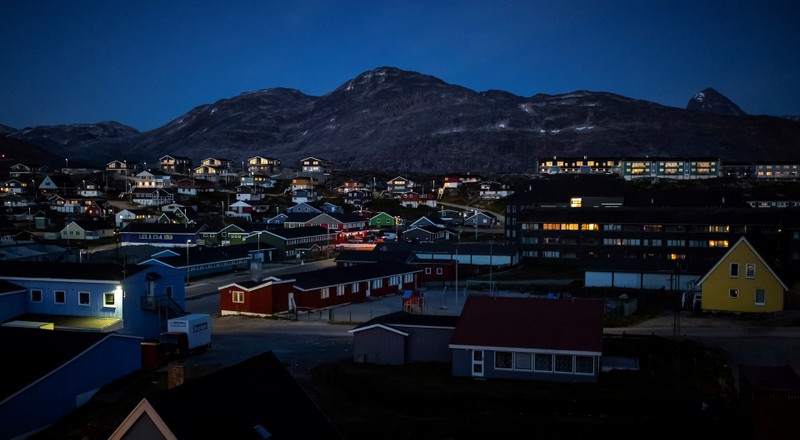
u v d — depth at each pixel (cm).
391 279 7838
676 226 9869
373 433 2877
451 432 2892
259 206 17512
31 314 4875
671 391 3438
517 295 7544
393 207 19712
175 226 12475
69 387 3234
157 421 1827
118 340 3656
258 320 5994
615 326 5278
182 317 4547
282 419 2119
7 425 2881
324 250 12019
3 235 11725
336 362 4250
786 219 7212
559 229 10500
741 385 3128
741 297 5772
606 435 2842
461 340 3797
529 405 3250
